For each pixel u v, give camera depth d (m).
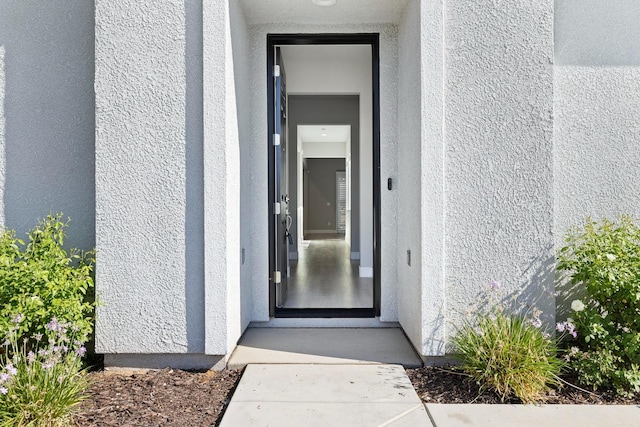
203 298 2.66
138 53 2.64
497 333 2.38
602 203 3.07
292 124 7.98
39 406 1.92
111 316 2.66
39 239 2.69
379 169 3.50
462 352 2.50
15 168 3.11
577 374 2.48
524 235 2.67
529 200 2.67
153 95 2.64
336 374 2.53
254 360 2.73
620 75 3.09
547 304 2.67
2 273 2.40
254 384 2.39
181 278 2.66
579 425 1.98
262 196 3.49
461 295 2.67
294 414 2.07
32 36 3.12
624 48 3.10
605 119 3.08
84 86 3.12
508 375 2.24
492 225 2.68
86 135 3.12
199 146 2.65
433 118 2.66
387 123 3.47
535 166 2.67
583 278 2.58
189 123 2.64
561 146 3.08
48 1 3.12
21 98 3.12
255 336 3.21
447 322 2.66
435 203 2.65
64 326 2.35
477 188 2.67
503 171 2.68
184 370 2.69
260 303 3.49
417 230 2.77
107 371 2.70
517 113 2.68
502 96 2.68
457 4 2.68
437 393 2.33
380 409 2.12
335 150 12.24
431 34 2.66
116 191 2.65
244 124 3.21
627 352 2.30
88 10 3.11
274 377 2.48
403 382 2.42
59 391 2.00
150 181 2.65
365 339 3.14
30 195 3.11
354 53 5.63
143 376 2.61
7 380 1.96
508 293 2.67
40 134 3.12
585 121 3.08
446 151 2.68
